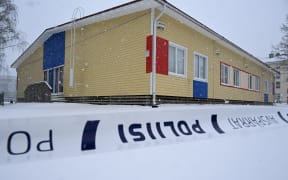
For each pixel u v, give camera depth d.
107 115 4.51
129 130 4.76
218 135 6.19
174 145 4.88
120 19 9.90
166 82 9.20
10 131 3.53
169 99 9.31
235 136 6.25
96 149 4.13
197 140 5.46
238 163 4.14
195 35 11.02
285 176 3.71
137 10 9.18
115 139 4.44
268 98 21.67
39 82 14.45
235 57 15.04
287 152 5.07
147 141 4.81
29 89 15.59
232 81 14.54
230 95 14.20
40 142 3.72
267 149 5.19
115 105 9.20
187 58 10.40
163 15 9.14
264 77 20.80
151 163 3.82
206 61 11.74
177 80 9.79
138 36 9.17
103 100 10.36
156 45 8.78
